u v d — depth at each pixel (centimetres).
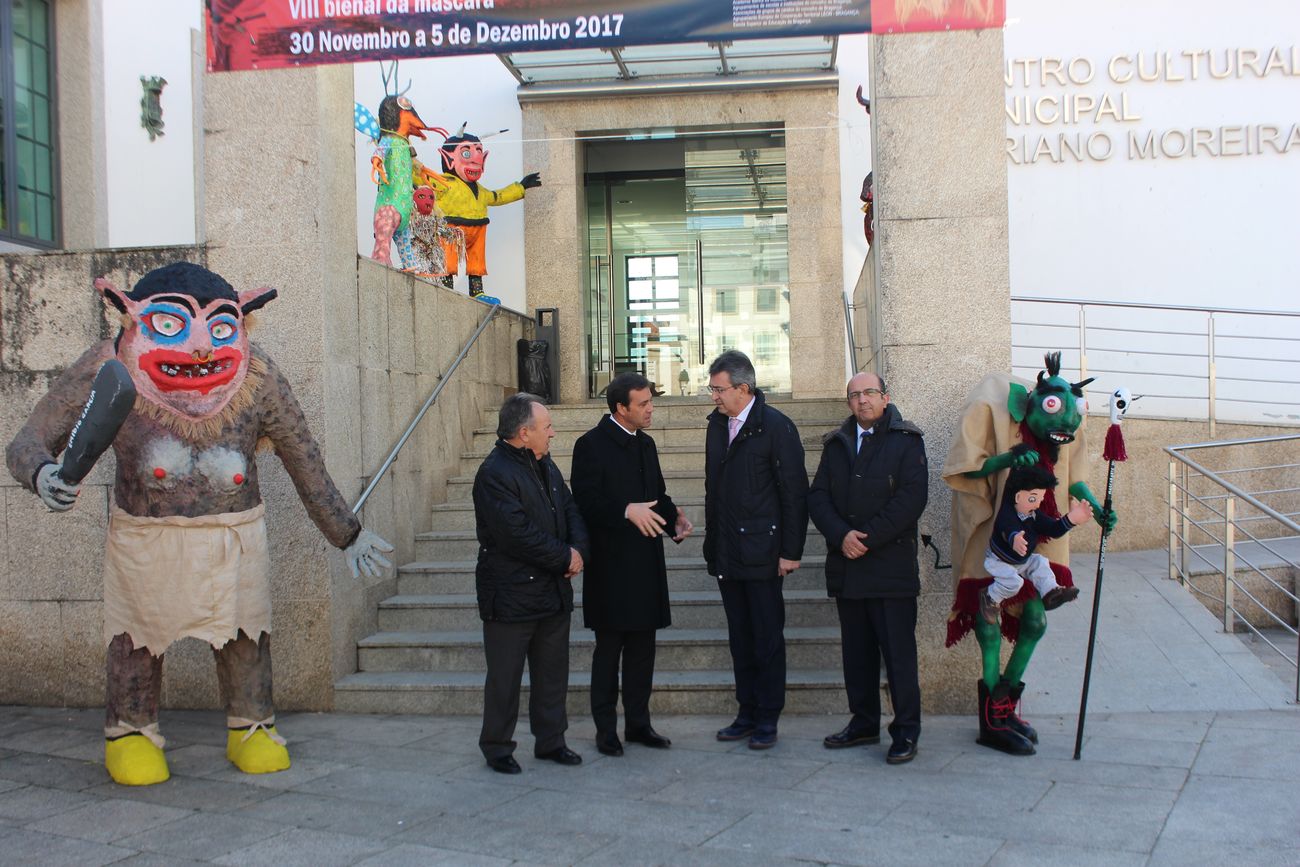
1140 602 726
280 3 593
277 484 614
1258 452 933
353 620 643
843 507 524
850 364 1067
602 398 1239
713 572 550
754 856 388
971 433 520
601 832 416
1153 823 412
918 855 386
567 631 518
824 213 1123
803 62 1107
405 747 542
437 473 810
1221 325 1019
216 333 480
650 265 1243
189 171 1109
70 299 639
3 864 388
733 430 550
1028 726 530
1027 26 1048
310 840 410
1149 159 1032
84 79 977
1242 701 591
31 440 469
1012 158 1048
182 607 479
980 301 591
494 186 1147
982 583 527
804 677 604
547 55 1075
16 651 646
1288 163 1015
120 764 485
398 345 739
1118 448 500
